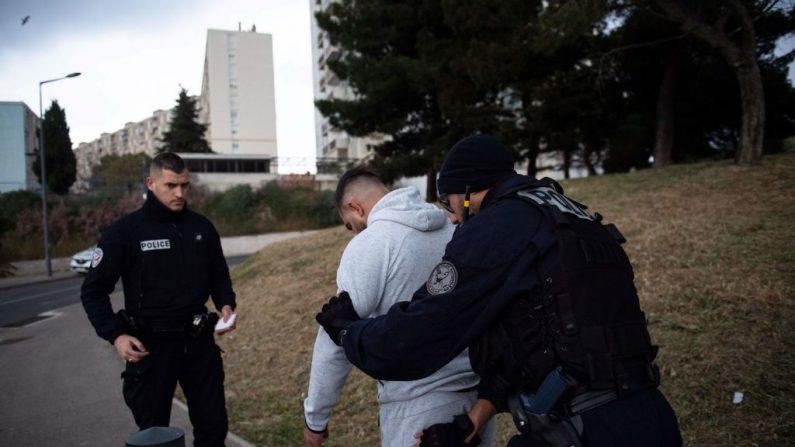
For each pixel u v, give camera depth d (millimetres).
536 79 14172
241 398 4879
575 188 10992
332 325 1756
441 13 16781
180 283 2977
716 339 3734
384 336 1514
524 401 1494
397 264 1818
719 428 2945
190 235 3070
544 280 1448
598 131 15688
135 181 43812
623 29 13422
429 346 1487
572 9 10547
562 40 11195
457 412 1795
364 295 1783
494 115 14969
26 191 33906
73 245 31328
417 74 15852
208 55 73562
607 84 14430
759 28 12484
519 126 15180
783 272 4422
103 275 2832
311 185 40875
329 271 8703
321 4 55656
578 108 14375
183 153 47719
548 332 1430
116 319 2820
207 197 37906
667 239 5859
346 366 1881
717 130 15562
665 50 13547
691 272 4848
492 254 1475
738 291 4285
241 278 11062
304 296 7684
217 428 3051
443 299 1470
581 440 1375
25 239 30906
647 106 15453
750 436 2824
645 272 5117
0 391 5812
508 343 1485
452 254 1521
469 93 15312
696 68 14039
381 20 17984
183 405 4898
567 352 1397
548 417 1418
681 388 3336
